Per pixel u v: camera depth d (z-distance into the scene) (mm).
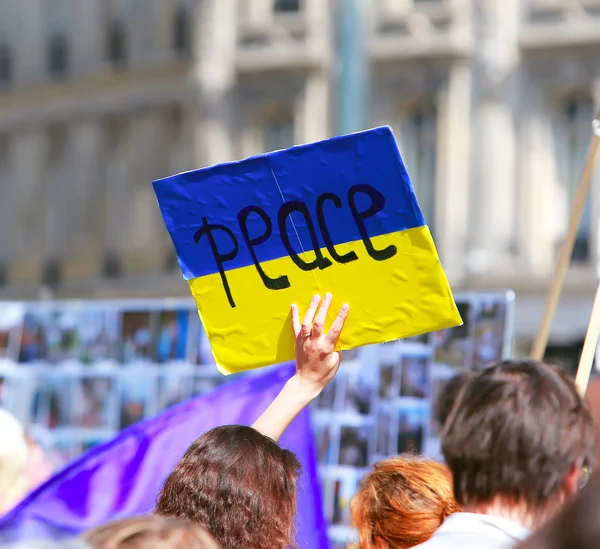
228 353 7246
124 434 9141
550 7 47031
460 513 4480
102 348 13836
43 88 59062
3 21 60969
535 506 4422
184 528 3666
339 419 11836
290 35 52344
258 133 53281
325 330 6969
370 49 49344
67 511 8789
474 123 48062
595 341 7320
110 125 57531
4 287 59719
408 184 6793
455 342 11414
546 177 47219
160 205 7289
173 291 54250
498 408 4465
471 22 48188
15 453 7172
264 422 6543
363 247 6906
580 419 4477
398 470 6539
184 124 54812
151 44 56000
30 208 59469
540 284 46281
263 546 5547
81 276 57406
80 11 58156
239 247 7180
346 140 6852
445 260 47938
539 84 47375
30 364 14156
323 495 11805
